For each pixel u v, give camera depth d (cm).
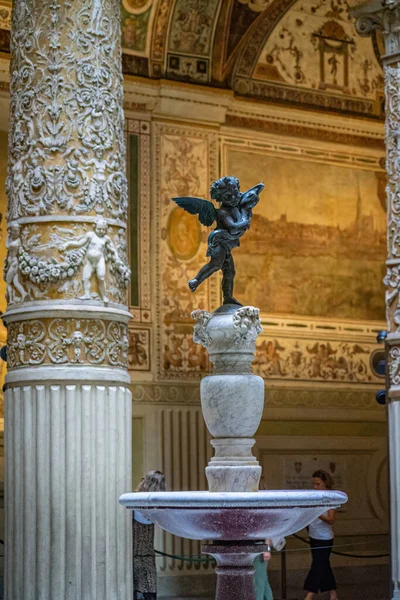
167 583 2116
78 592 1309
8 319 1376
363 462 2403
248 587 1143
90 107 1397
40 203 1371
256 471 1134
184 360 2220
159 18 2219
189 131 2281
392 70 1677
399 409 1596
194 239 2266
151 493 1091
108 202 1394
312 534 1936
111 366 1365
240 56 2336
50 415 1327
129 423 1376
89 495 1326
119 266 1383
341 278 2445
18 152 1399
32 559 1314
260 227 2366
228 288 1184
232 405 1124
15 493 1341
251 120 2366
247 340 1142
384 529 2403
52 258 1355
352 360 2428
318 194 2439
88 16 1413
